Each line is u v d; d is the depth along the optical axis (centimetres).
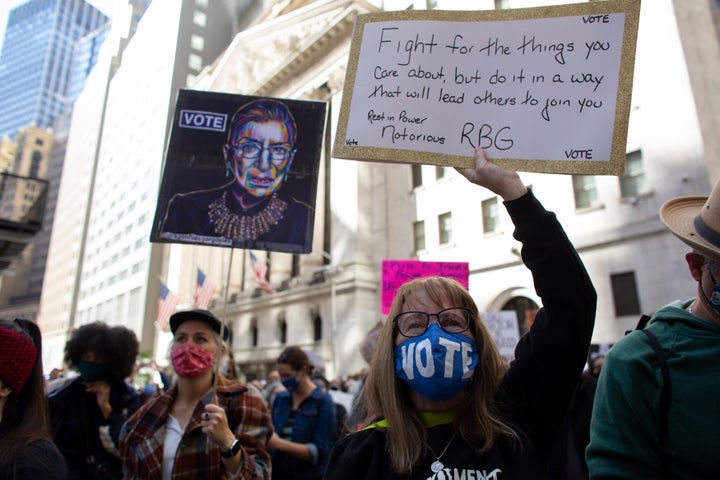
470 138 218
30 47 17888
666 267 1534
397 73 232
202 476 279
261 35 4044
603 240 1686
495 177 202
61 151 12775
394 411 183
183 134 346
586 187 1788
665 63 1622
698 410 148
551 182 1864
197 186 337
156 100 6103
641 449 152
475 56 228
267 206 336
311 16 3588
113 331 375
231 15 6347
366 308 2630
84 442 354
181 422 300
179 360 303
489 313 778
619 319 1627
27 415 185
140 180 6162
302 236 332
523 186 201
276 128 350
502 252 2044
